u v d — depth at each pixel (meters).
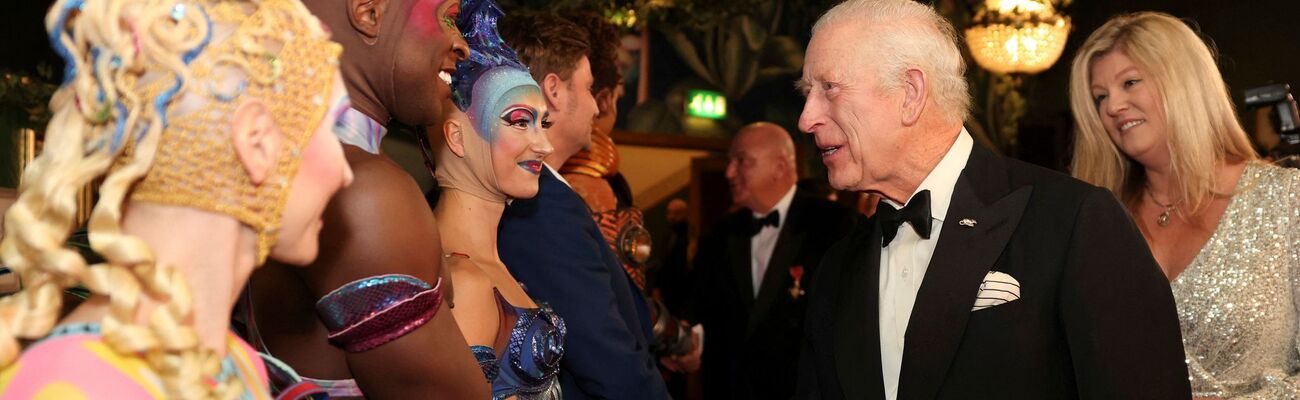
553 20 2.27
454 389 1.23
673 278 5.71
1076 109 2.50
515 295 1.80
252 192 0.88
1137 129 2.35
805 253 4.29
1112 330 1.73
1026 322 1.81
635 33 7.79
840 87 1.94
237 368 0.94
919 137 1.93
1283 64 7.27
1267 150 3.54
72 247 1.09
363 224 1.17
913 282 1.96
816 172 8.34
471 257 1.78
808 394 2.19
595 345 1.98
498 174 1.78
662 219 9.89
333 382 1.29
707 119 8.12
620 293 2.17
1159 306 1.78
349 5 1.26
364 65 1.28
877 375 1.95
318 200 0.93
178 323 0.81
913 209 1.90
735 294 4.53
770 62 8.31
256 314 1.31
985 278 1.84
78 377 0.78
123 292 0.79
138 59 0.83
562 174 2.63
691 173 9.59
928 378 1.83
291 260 0.95
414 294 1.18
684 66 8.06
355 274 1.17
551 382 1.80
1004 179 1.96
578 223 2.06
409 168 2.66
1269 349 2.28
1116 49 2.39
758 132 4.65
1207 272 2.31
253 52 0.86
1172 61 2.30
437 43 1.32
